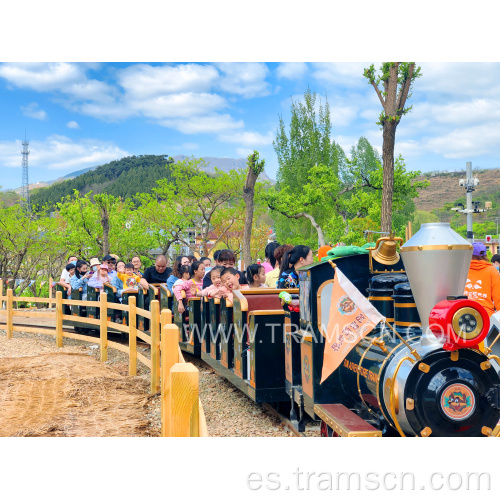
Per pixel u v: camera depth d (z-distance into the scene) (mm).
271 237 57000
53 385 8633
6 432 6098
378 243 4617
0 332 15797
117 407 7328
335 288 4129
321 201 40438
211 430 5977
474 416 3375
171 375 2859
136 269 13344
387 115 15086
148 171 128625
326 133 44969
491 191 153125
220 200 42875
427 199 156125
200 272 9914
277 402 6438
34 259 35375
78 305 13383
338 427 3828
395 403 3422
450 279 3625
